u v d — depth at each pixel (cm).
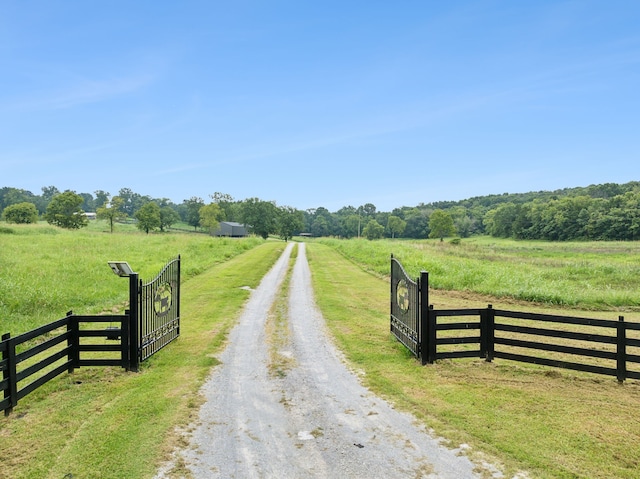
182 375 821
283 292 1859
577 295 1650
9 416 633
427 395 718
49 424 606
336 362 910
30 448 539
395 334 1105
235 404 685
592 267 2452
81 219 6369
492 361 923
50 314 1313
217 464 503
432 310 890
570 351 827
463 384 772
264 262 3092
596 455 520
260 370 859
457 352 895
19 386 766
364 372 845
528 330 865
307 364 898
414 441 560
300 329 1203
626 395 723
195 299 1653
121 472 484
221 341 1075
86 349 834
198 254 3142
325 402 695
